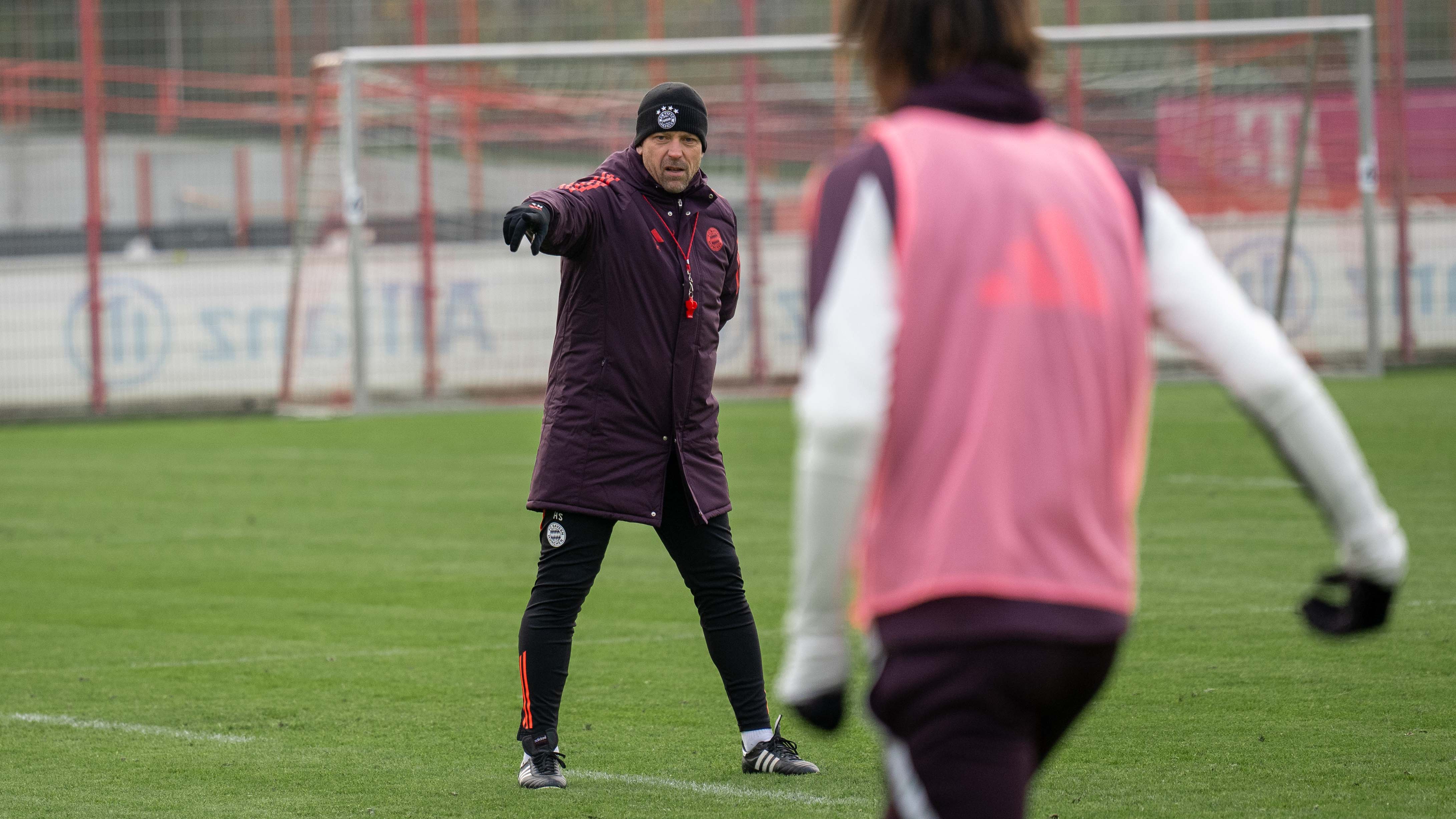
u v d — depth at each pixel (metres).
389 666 21.14
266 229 67.50
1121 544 7.22
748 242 63.84
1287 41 65.81
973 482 6.91
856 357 6.71
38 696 19.58
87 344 62.00
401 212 64.12
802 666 7.18
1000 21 7.38
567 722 18.02
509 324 63.25
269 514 35.59
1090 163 7.40
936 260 6.95
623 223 15.44
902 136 7.16
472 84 67.75
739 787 15.25
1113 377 7.15
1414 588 24.39
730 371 63.56
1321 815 13.74
